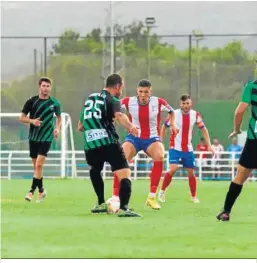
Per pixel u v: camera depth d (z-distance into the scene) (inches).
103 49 3189.0
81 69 3186.5
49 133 1396.4
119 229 869.2
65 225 908.0
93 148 1060.5
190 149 1464.1
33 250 706.8
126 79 3176.7
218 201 1493.6
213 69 3154.5
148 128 1233.4
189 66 3161.9
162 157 1235.2
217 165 2613.2
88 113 1060.5
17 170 2787.9
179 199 1555.1
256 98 933.8
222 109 3065.9
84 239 780.0
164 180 1471.5
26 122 1380.4
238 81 3139.8
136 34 3230.8
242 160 963.3
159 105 1235.2
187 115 1476.4
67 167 2819.9
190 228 890.1
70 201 1433.3
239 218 1046.4
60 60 3193.9
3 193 1704.0
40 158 1396.4
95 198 1528.1
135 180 2522.1
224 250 717.3
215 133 3058.6
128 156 1226.0
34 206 1285.7
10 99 3203.7
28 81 3211.1
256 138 946.1
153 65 3176.7
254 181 2603.3
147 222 956.6
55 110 1402.6
